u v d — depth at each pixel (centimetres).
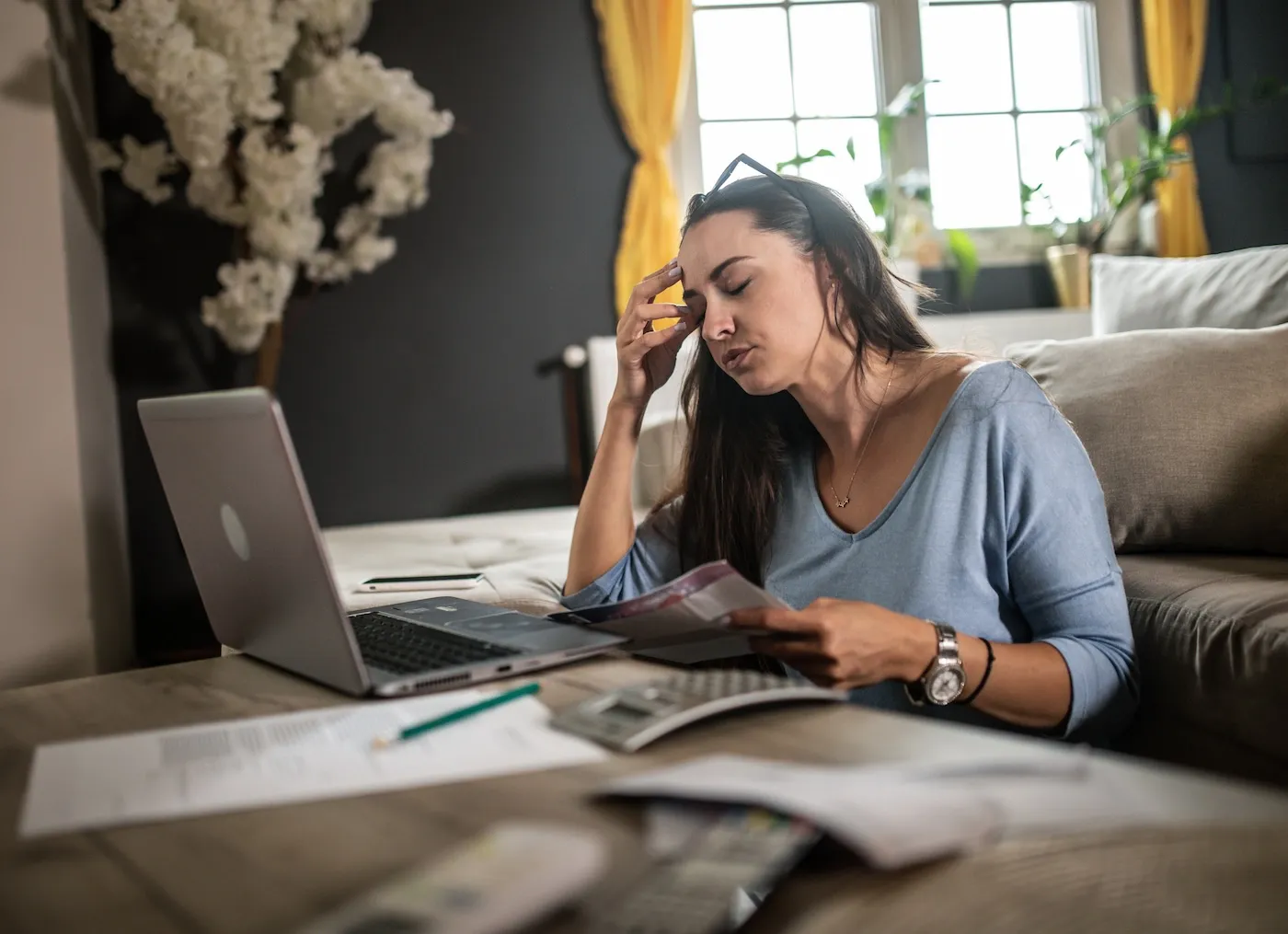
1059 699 111
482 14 338
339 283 332
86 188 289
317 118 281
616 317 347
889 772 64
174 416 101
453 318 340
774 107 365
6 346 240
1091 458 176
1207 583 143
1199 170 360
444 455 341
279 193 273
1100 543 122
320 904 55
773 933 51
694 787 61
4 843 66
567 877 51
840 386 132
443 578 180
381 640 112
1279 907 49
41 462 242
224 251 321
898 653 101
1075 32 371
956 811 57
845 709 81
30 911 56
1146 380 179
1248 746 125
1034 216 360
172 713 94
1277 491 165
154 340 319
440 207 338
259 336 287
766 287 126
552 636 107
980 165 369
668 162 354
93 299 287
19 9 240
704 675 88
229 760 79
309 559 89
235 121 285
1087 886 52
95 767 80
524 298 343
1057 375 189
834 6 365
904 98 342
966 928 49
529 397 345
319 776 74
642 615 102
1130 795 61
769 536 142
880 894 53
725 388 142
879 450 131
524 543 238
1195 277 217
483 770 73
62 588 243
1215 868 52
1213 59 361
